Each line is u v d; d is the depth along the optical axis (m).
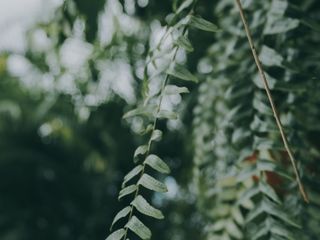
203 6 0.97
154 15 0.99
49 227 1.81
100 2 0.89
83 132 1.63
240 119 0.72
